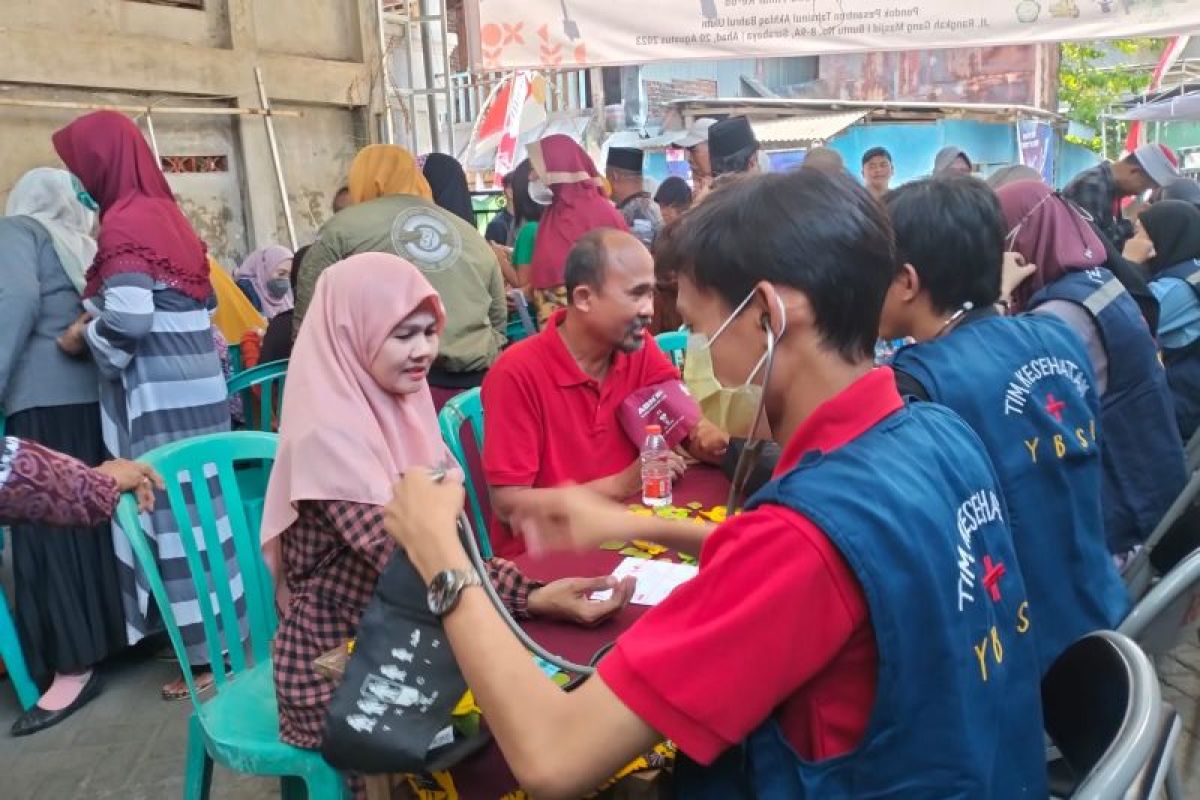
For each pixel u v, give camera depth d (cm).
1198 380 324
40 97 445
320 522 171
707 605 88
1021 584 106
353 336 178
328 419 172
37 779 263
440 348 330
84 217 320
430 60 749
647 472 217
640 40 410
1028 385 153
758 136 1015
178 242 303
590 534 176
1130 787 89
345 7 586
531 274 431
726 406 100
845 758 88
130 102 482
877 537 85
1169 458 213
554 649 147
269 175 547
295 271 373
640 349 241
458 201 441
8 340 286
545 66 416
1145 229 357
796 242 94
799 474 91
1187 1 363
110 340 288
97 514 177
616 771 89
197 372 309
